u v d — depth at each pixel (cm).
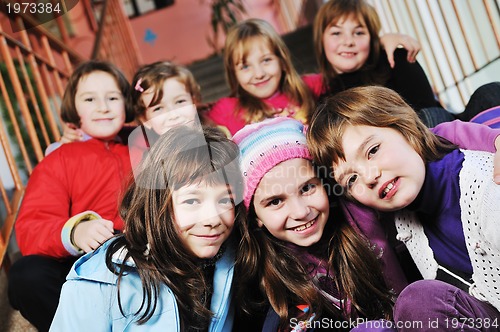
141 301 128
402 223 141
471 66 251
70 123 202
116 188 177
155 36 549
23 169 268
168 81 203
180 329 128
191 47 548
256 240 139
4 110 267
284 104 223
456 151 134
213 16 523
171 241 130
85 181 180
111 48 410
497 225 117
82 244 151
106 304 127
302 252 142
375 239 145
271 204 135
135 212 133
